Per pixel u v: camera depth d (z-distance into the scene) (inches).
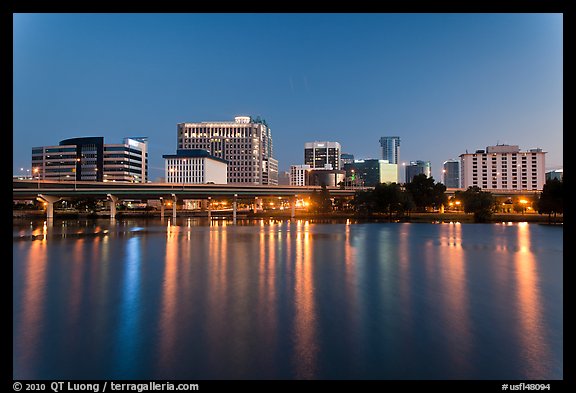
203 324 653.3
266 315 701.9
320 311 728.3
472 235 2509.8
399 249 1740.9
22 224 3777.1
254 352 535.8
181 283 981.8
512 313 714.8
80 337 593.9
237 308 747.4
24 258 1444.4
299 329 628.1
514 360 509.4
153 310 733.9
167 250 1701.5
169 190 4847.4
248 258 1444.4
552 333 607.8
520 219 4148.6
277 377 464.8
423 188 4763.8
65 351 540.4
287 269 1195.3
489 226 3412.9
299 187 5516.7
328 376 466.9
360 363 501.4
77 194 4426.7
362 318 685.3
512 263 1317.7
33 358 518.9
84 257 1475.1
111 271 1161.4
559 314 708.0
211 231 2947.8
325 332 613.9
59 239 2251.5
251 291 892.0
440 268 1215.6
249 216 5876.0
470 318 685.3
